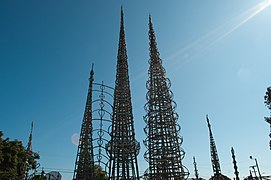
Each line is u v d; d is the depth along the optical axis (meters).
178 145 44.66
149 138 45.56
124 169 48.75
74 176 56.00
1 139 52.69
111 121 53.00
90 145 60.66
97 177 61.97
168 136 44.91
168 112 47.19
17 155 59.50
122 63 61.06
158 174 42.38
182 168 42.47
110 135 51.72
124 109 55.06
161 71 51.81
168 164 42.69
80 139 60.75
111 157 49.56
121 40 64.81
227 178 74.94
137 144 51.88
